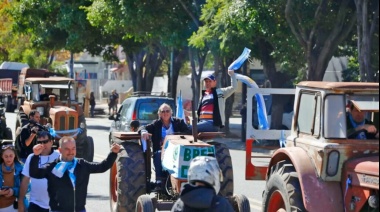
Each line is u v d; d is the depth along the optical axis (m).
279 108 61.66
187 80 156.62
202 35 64.88
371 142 19.75
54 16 99.75
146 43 95.31
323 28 59.81
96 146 61.19
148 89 104.75
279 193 21.28
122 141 26.67
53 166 19.52
